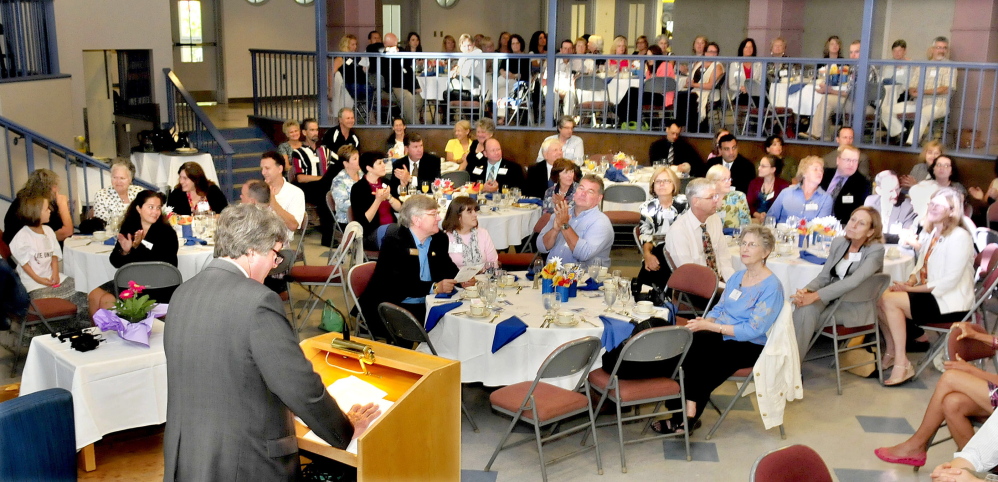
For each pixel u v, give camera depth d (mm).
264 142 12328
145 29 12625
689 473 4398
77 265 6211
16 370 5547
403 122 11133
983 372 4129
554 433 4828
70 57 11695
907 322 5762
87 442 3988
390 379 3061
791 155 10250
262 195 6438
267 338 2447
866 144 9828
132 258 5805
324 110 11570
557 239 5941
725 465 4488
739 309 4742
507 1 19109
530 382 4441
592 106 11328
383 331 5332
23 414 3504
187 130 12508
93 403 4016
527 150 11820
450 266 5414
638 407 5215
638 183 9102
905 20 13305
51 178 6777
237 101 16812
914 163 9453
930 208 5676
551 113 11648
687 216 5898
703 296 5332
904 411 5203
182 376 2539
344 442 2605
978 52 10727
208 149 11773
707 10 14914
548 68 11539
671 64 11516
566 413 4203
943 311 5578
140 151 10539
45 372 4281
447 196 8000
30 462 3539
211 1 16328
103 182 9008
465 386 5496
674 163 10125
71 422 3713
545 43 12664
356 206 7301
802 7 13250
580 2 17984
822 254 6191
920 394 5469
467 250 5625
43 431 3584
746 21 14609
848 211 7371
